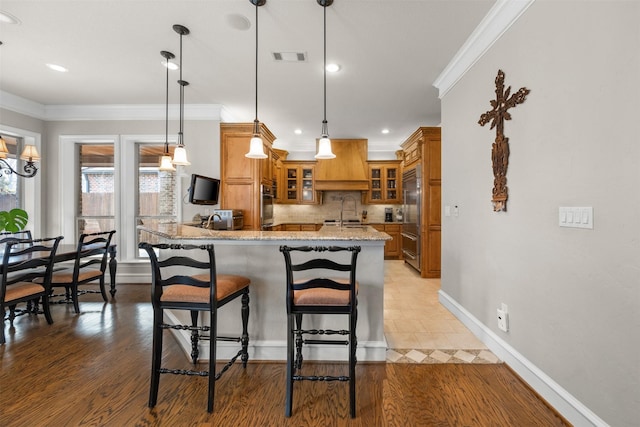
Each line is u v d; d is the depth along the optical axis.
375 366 2.18
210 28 2.47
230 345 2.28
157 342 1.75
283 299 2.27
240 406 1.74
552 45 1.71
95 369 2.13
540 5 1.80
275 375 2.06
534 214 1.86
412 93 3.78
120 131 4.44
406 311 3.30
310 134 5.95
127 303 3.60
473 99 2.66
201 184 3.87
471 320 2.72
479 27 2.40
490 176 2.38
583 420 1.50
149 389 1.90
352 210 7.04
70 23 2.41
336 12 2.26
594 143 1.44
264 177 4.66
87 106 4.37
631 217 1.27
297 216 7.08
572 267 1.57
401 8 2.21
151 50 2.82
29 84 3.62
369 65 3.07
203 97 3.99
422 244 4.81
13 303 2.61
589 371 1.48
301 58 2.94
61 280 3.20
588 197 1.47
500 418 1.64
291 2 2.15
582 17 1.50
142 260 4.57
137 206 4.64
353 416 1.65
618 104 1.32
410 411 1.70
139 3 2.17
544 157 1.77
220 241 2.23
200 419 1.64
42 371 2.10
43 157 4.40
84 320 3.06
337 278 2.21
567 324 1.61
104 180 4.64
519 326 2.03
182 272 2.38
